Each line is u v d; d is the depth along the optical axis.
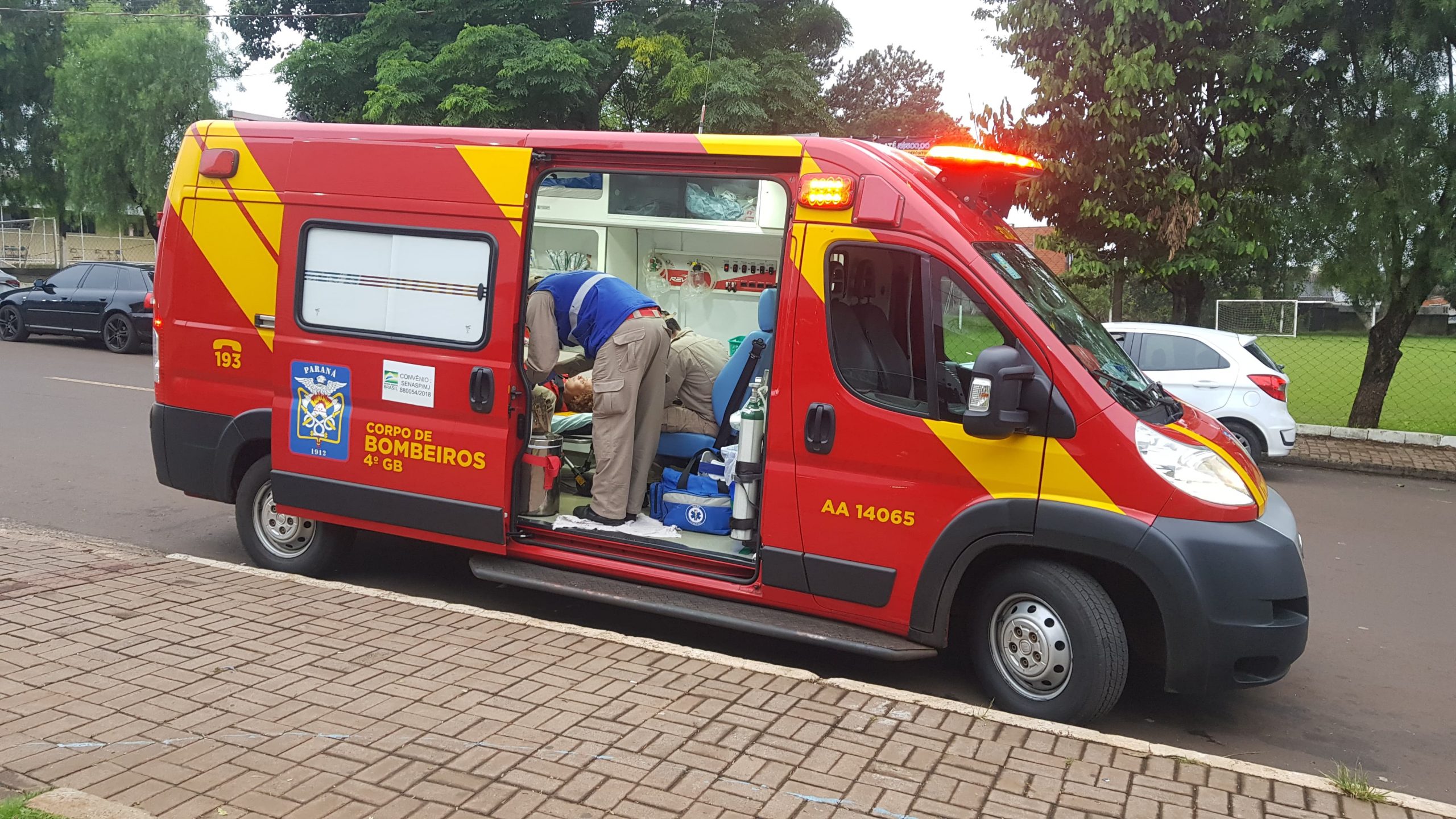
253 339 6.11
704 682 4.51
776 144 5.02
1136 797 3.67
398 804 3.42
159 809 3.33
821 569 4.90
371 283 5.80
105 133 29.84
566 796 3.51
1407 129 12.22
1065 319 4.91
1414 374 23.77
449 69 23.75
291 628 4.97
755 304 8.30
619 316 5.75
